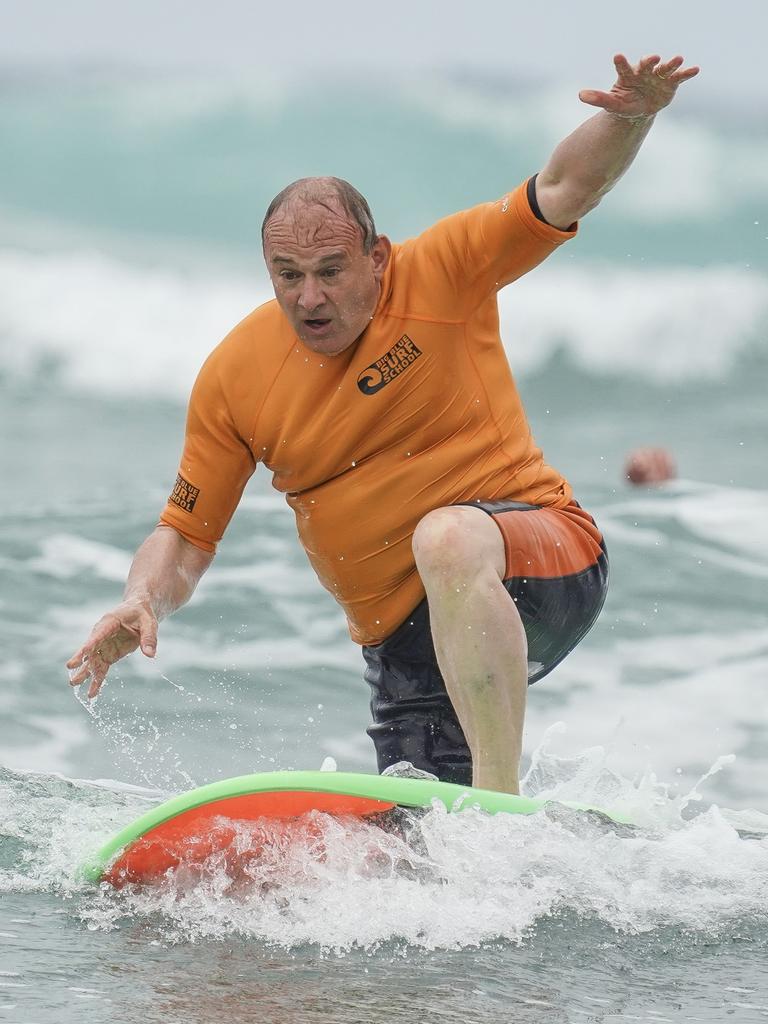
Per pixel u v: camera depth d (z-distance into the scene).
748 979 9.27
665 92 12.09
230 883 10.70
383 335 12.91
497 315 13.51
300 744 19.05
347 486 13.32
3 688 20.59
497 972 9.20
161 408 52.81
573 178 12.49
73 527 29.36
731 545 29.28
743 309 62.94
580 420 51.72
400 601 13.59
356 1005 8.44
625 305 62.84
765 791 17.94
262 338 13.41
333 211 12.36
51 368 57.47
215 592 25.48
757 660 23.12
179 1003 8.39
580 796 13.88
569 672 22.58
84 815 13.06
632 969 9.38
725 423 50.38
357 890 10.49
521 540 12.80
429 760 14.38
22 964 9.04
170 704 20.36
